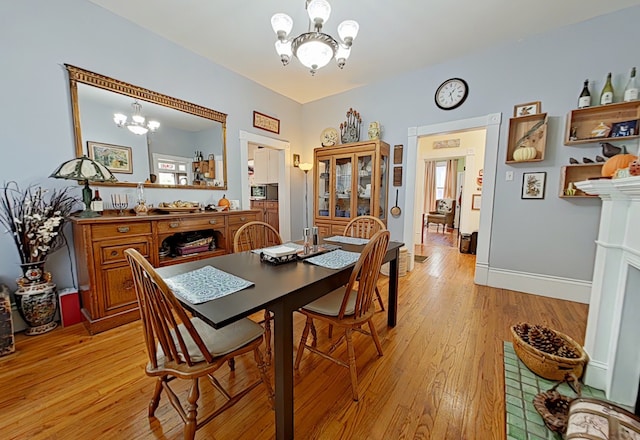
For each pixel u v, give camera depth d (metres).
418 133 3.47
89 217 1.99
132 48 2.41
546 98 2.66
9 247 1.93
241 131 3.50
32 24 1.90
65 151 2.10
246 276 1.28
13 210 1.90
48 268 2.09
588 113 2.47
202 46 2.81
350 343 1.41
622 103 2.25
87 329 2.01
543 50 2.64
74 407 1.29
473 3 2.20
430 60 3.17
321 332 2.07
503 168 2.94
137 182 2.53
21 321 1.96
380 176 3.50
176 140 2.81
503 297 2.74
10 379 1.48
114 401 1.34
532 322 2.19
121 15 2.31
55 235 1.95
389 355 1.74
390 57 3.09
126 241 2.06
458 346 1.84
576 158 2.56
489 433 1.16
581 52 2.48
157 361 1.13
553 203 2.70
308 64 1.68
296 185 4.58
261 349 1.83
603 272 1.39
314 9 1.50
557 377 1.45
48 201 2.04
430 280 3.29
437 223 7.52
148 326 1.05
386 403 1.34
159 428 1.19
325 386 1.47
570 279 2.66
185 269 1.40
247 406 1.33
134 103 2.46
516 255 2.92
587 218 2.56
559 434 1.13
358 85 3.87
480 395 1.39
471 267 3.89
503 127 2.90
